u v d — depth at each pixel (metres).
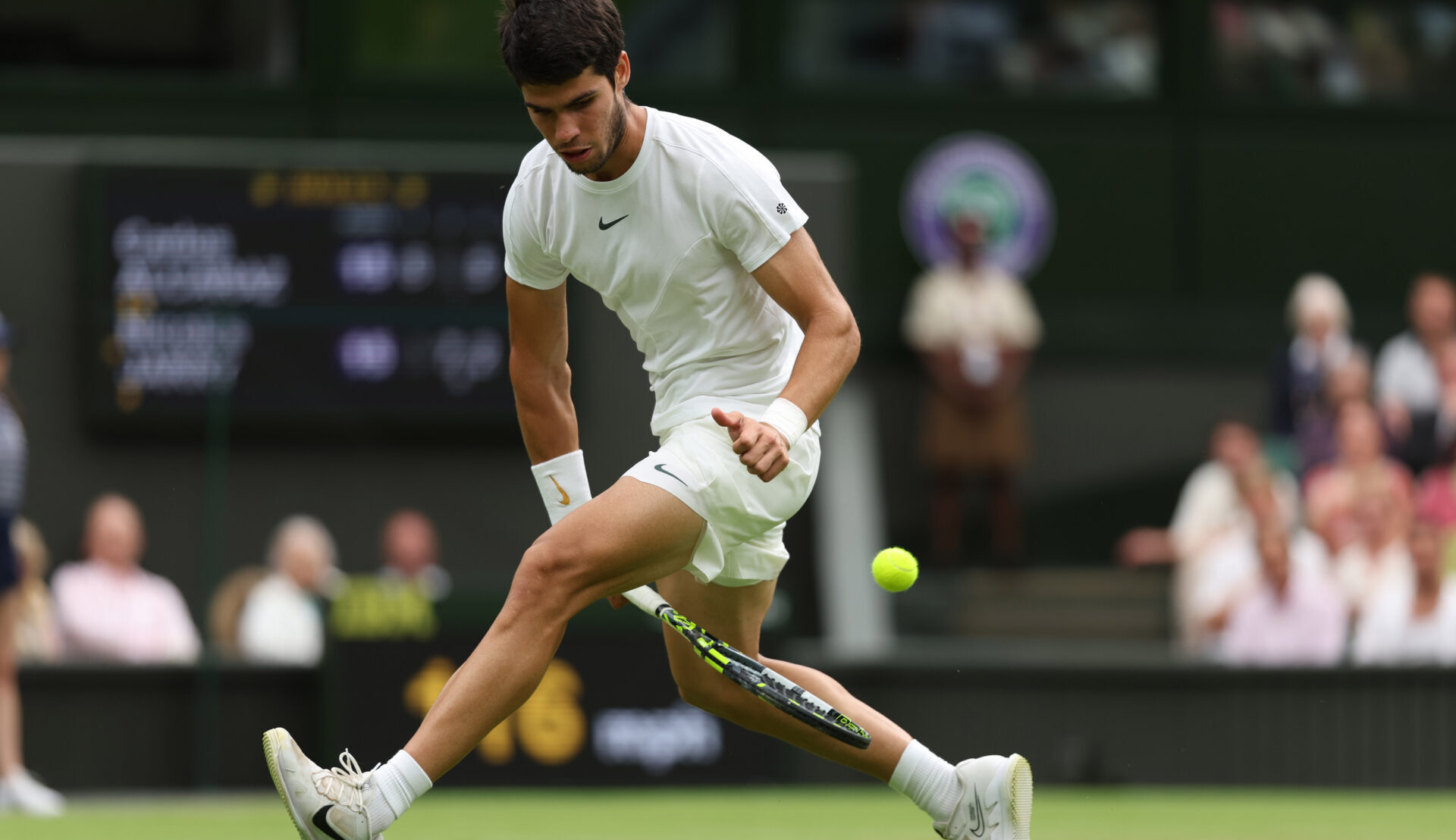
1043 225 43.78
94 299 35.22
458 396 35.84
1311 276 44.91
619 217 12.38
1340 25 45.41
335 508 35.75
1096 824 22.81
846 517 39.03
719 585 13.08
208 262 35.44
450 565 36.00
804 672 13.68
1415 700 30.34
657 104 42.56
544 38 11.36
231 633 33.56
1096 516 43.12
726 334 12.69
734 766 28.56
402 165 35.84
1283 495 37.84
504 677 11.83
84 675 29.28
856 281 43.03
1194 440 43.66
